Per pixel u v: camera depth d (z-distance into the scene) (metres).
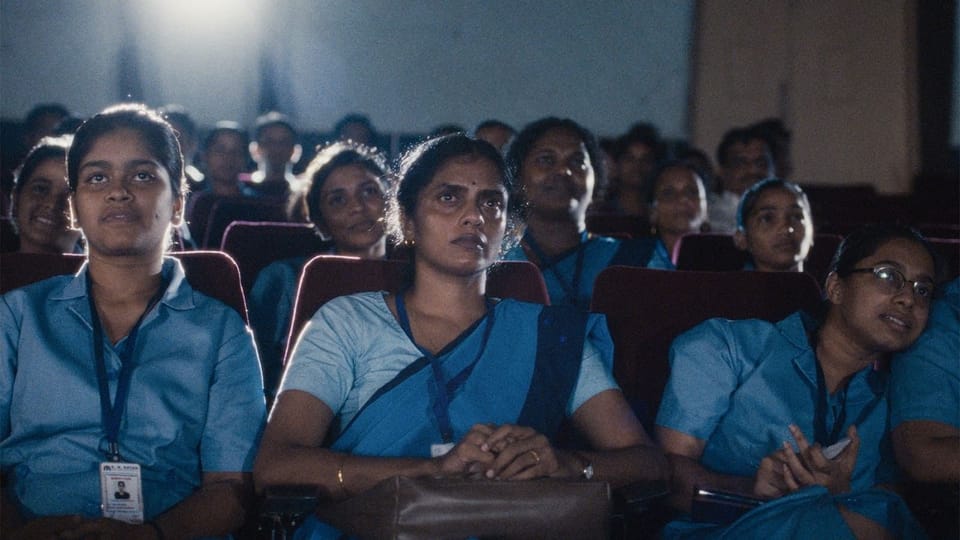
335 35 10.02
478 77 10.26
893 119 10.51
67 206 3.06
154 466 2.19
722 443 2.52
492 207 2.35
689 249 4.01
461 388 2.29
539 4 10.25
